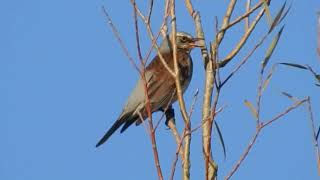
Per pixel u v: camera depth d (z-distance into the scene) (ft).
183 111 30.48
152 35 31.55
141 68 29.78
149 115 28.71
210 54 34.06
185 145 29.86
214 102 29.60
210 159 31.09
